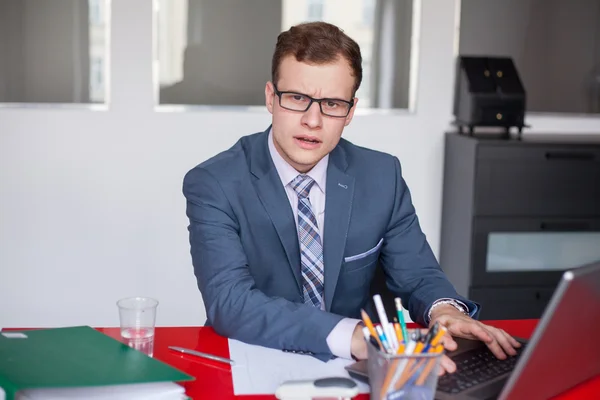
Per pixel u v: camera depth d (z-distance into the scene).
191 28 3.62
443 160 3.84
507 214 3.54
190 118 3.63
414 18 3.77
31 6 3.51
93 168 3.61
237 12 3.64
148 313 1.56
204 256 1.81
